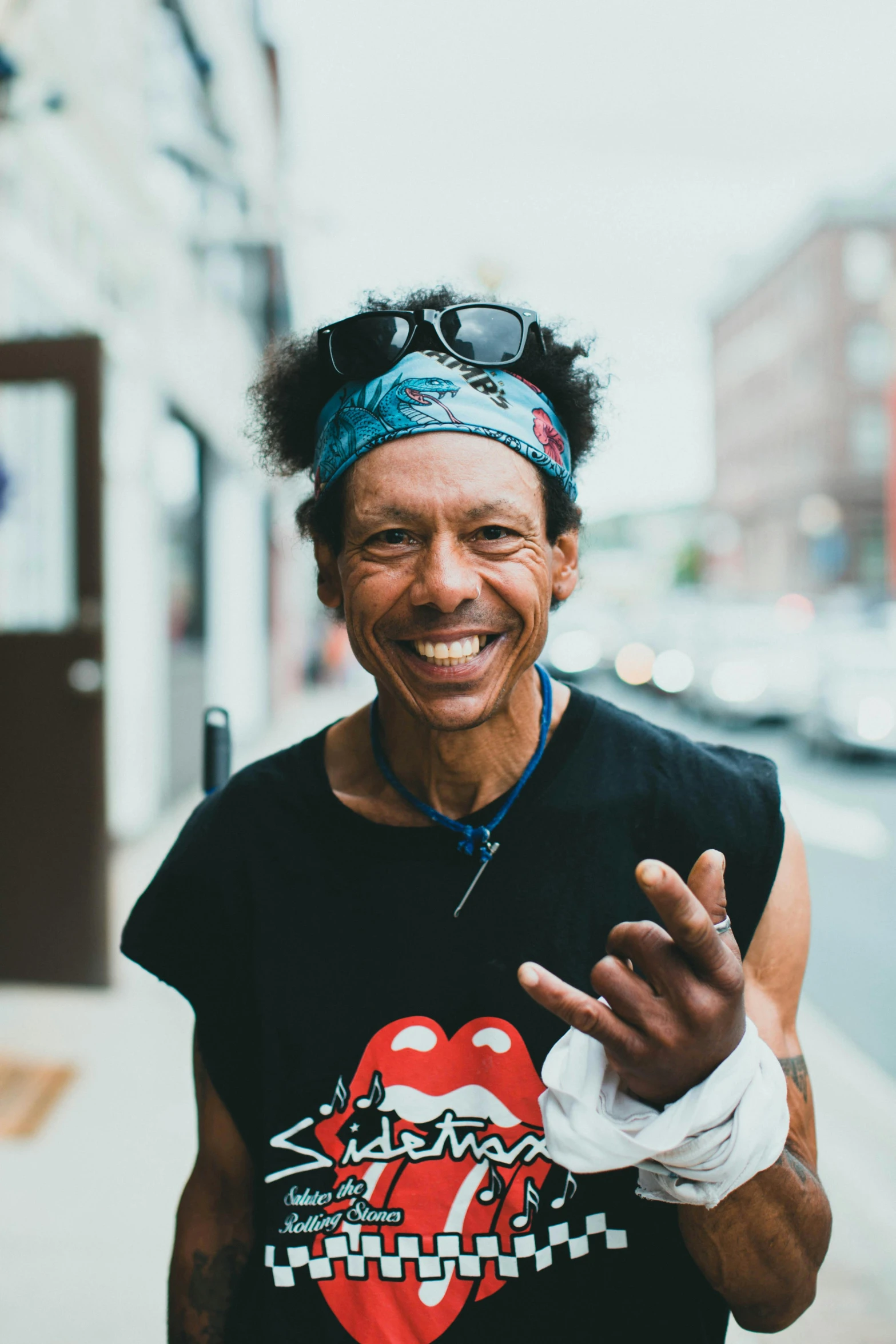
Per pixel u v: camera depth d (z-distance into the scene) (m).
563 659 18.53
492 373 0.85
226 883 0.95
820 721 8.62
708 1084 0.67
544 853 0.89
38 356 3.37
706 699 11.47
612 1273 0.85
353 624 0.88
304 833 0.94
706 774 0.91
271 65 10.55
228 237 6.38
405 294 1.05
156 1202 2.30
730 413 49.16
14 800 3.44
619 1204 0.85
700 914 0.64
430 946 0.88
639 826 0.90
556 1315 0.84
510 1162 0.85
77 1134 2.58
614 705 0.98
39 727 3.42
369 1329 0.85
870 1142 2.56
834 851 5.64
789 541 42.84
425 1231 0.85
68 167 4.38
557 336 1.00
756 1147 0.69
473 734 0.90
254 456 1.10
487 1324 0.84
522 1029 0.86
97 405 3.36
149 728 5.51
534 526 0.86
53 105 3.50
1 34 3.24
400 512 0.83
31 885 3.45
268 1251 0.88
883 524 39.66
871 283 39.38
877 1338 1.89
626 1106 0.71
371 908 0.90
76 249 4.69
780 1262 0.78
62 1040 3.10
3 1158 2.47
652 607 21.61
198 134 7.08
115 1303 1.97
